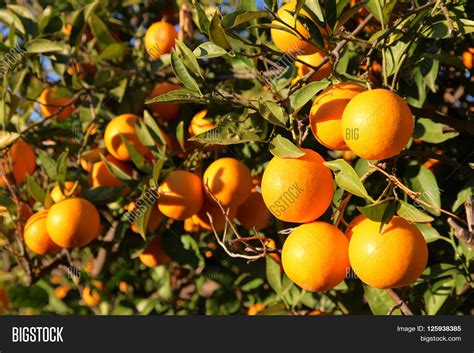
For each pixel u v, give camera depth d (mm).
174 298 1557
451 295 1168
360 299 1281
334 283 938
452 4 1036
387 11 1039
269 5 1046
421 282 1167
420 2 1106
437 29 1011
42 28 1346
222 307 1427
